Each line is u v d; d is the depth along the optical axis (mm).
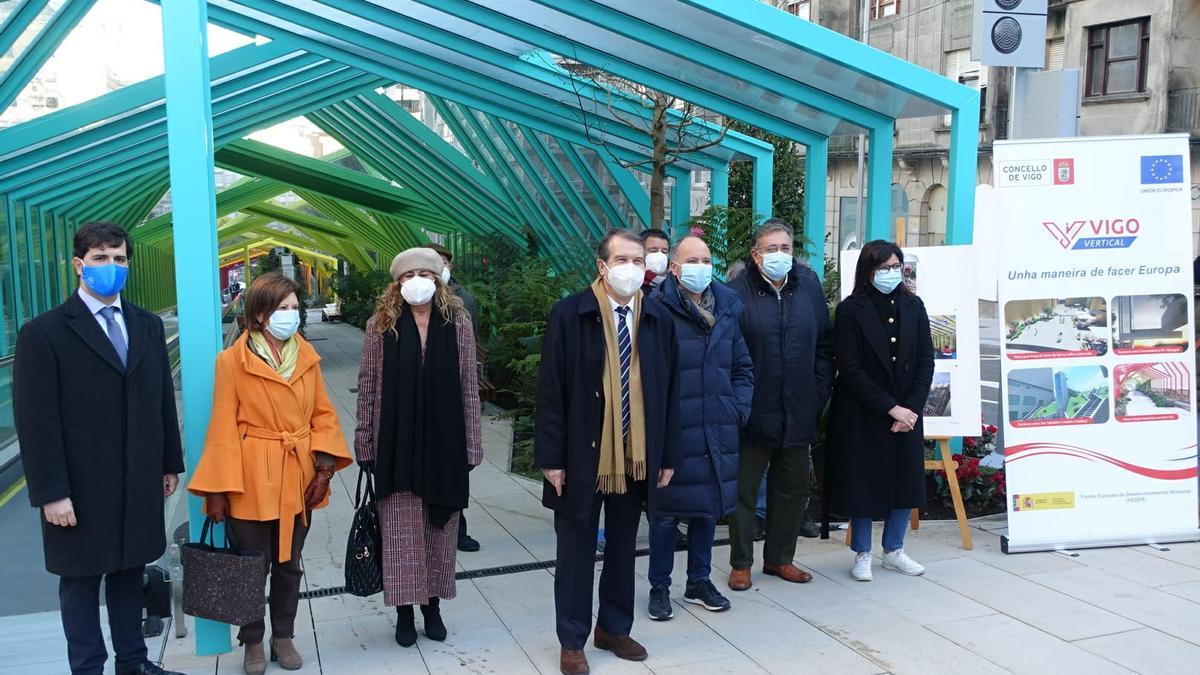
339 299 32375
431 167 16562
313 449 3951
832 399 5102
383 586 4102
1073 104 6645
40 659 4125
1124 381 5480
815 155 8148
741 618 4508
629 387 3961
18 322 14594
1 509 7336
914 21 23734
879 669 3910
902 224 5859
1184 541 5512
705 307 4512
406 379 4004
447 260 6637
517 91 9555
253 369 3787
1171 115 18328
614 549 4086
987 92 21734
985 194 5863
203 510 3900
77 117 10680
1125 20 18984
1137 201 5496
